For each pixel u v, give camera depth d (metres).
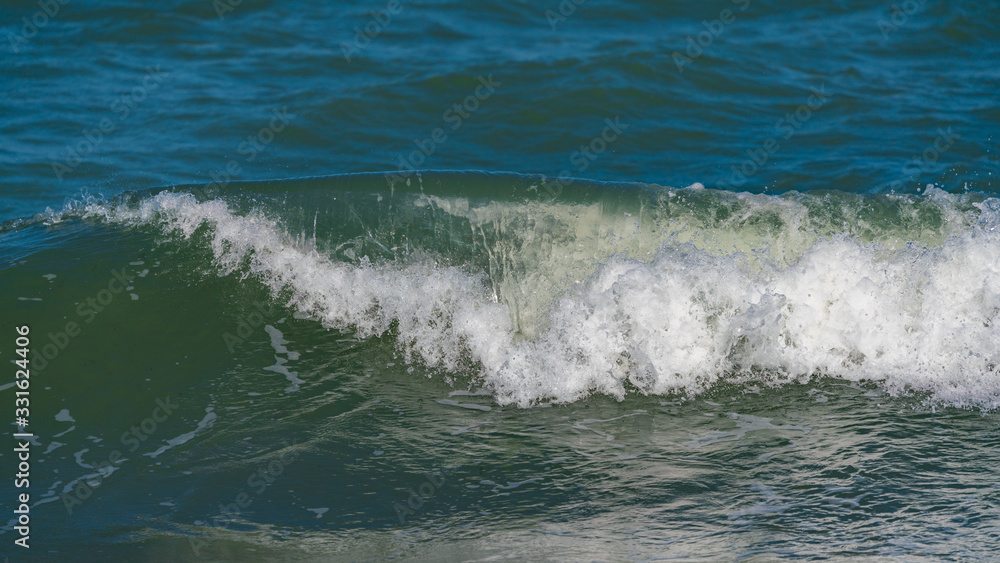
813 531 14.96
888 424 18.55
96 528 15.61
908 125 36.75
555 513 15.89
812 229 21.77
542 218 22.52
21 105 38.31
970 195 22.42
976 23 47.44
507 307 21.95
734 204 22.25
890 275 21.22
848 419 18.83
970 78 41.53
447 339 21.81
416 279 22.77
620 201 22.47
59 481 17.08
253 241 24.34
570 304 21.33
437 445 18.28
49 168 33.03
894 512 15.44
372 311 22.75
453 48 45.09
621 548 14.68
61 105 38.53
